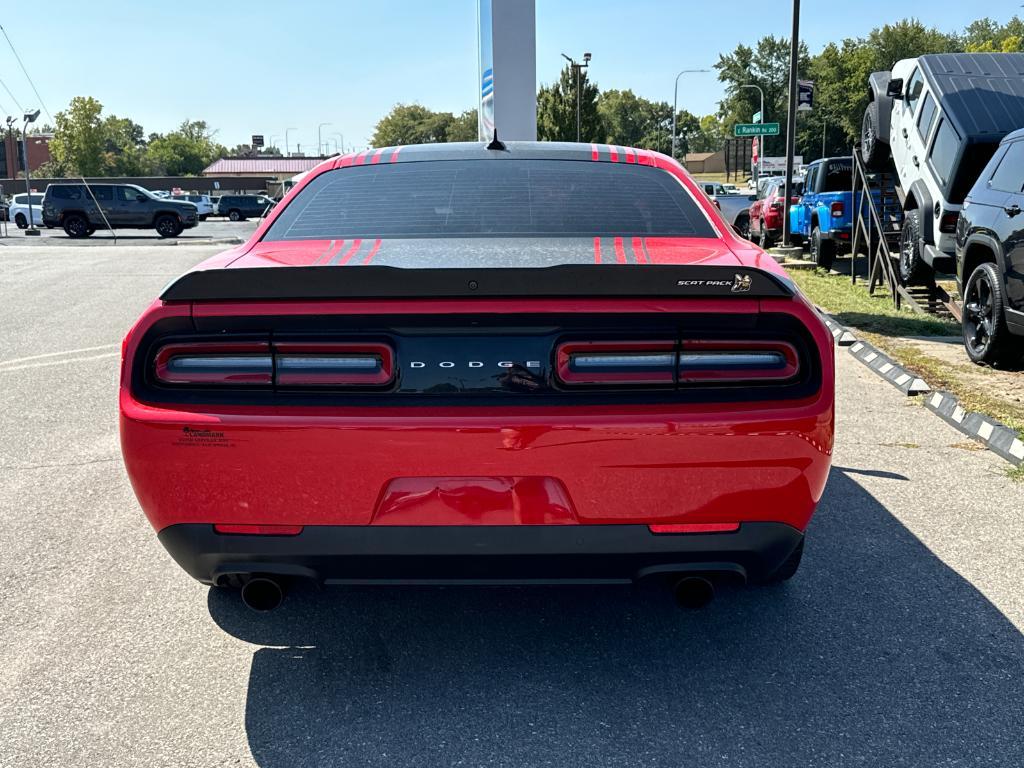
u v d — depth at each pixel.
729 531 2.61
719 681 2.83
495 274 2.47
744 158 106.56
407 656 3.01
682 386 2.55
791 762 2.42
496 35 10.21
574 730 2.58
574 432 2.48
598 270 2.48
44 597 3.47
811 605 3.36
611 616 3.29
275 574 2.71
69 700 2.75
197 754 2.48
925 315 10.34
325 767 2.42
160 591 3.53
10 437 5.64
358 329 2.54
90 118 94.06
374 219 3.29
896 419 5.98
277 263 2.83
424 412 2.51
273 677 2.88
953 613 3.28
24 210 42.22
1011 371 7.29
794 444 2.55
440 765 2.42
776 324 2.58
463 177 3.52
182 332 2.60
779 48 105.44
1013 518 4.21
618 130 164.88
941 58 10.55
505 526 2.54
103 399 6.64
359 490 2.53
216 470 2.55
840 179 16.58
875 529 4.09
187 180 93.56
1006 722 2.60
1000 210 7.19
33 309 11.48
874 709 2.67
